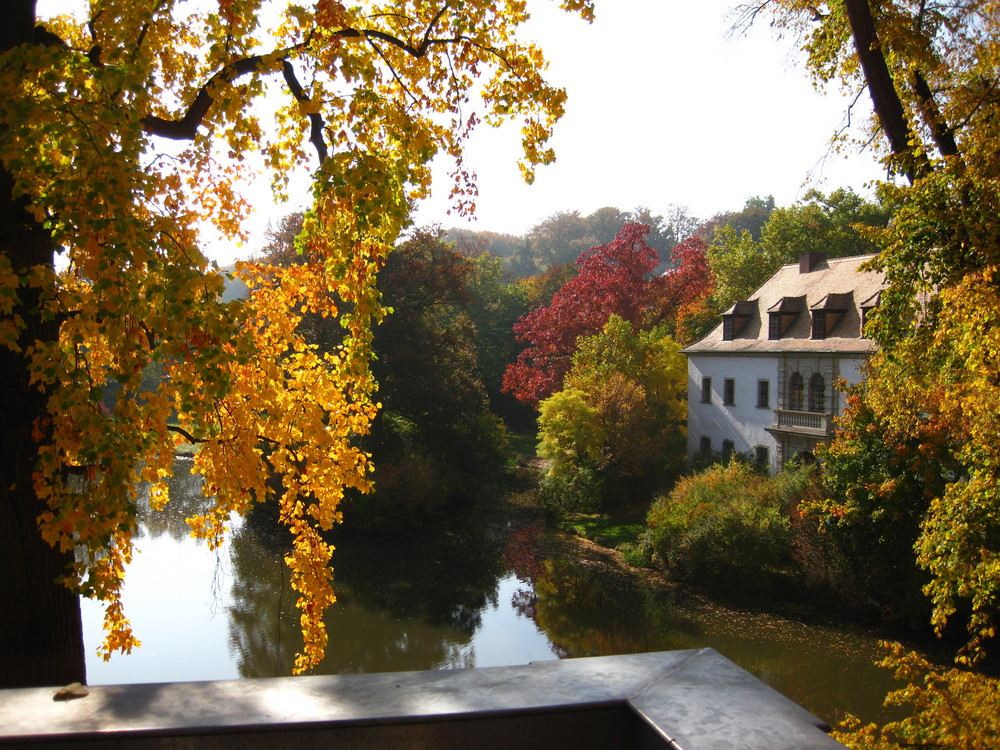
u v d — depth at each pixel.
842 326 26.81
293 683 2.11
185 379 5.08
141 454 4.73
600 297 44.47
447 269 35.28
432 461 34.03
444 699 2.00
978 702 7.95
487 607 22.17
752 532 22.19
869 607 20.19
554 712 1.97
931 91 9.96
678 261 49.31
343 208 5.96
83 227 4.45
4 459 5.27
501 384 58.38
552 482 32.84
